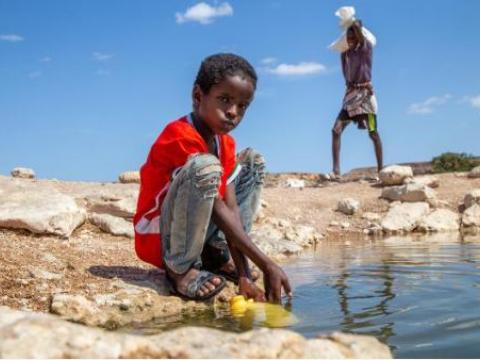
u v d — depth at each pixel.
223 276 4.47
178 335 2.03
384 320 3.31
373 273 4.97
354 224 9.43
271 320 3.42
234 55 4.03
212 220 4.05
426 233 8.79
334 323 3.30
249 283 3.99
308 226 8.85
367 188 11.15
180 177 3.90
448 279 4.52
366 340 2.21
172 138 4.09
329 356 2.03
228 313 3.71
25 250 4.79
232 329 3.27
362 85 11.48
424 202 9.90
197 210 3.85
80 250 5.19
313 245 7.70
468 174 11.92
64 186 9.13
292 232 7.89
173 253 4.05
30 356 1.79
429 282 4.41
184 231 3.95
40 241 5.39
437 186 11.13
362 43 11.30
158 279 4.36
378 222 9.38
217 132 4.03
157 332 3.27
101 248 5.43
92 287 4.02
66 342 1.86
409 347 2.76
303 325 3.28
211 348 1.96
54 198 6.36
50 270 4.33
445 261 5.54
